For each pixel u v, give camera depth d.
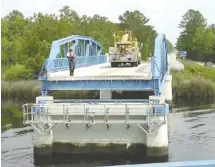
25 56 65.81
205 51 104.38
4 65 68.50
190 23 126.12
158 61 24.03
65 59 28.20
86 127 20.31
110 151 20.17
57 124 20.45
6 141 24.06
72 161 19.98
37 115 19.64
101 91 32.78
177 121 31.59
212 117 33.53
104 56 46.38
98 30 92.56
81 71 28.73
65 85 21.75
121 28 113.75
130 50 33.84
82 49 37.78
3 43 70.00
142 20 116.69
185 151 21.19
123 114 19.17
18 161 19.58
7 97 51.69
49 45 63.59
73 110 19.58
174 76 51.44
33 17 91.94
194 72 59.56
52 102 21.05
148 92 35.75
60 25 71.88
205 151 21.16
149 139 19.08
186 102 45.50
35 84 52.59
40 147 20.03
